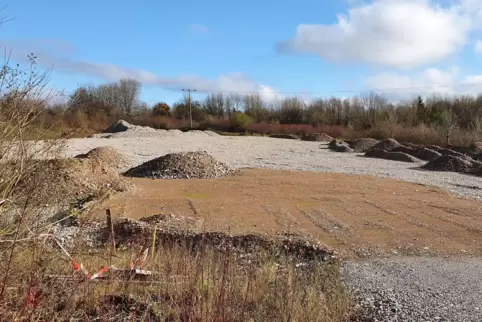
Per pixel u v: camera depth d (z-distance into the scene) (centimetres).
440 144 3259
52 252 412
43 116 455
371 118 4997
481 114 4116
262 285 511
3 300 343
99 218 846
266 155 2553
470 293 557
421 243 821
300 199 1231
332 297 511
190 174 1603
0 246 366
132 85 6381
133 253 605
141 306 435
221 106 6844
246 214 1043
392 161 2280
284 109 6225
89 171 1241
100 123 4209
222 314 404
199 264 492
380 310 505
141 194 1245
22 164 382
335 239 844
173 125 5934
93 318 403
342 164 2111
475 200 1236
